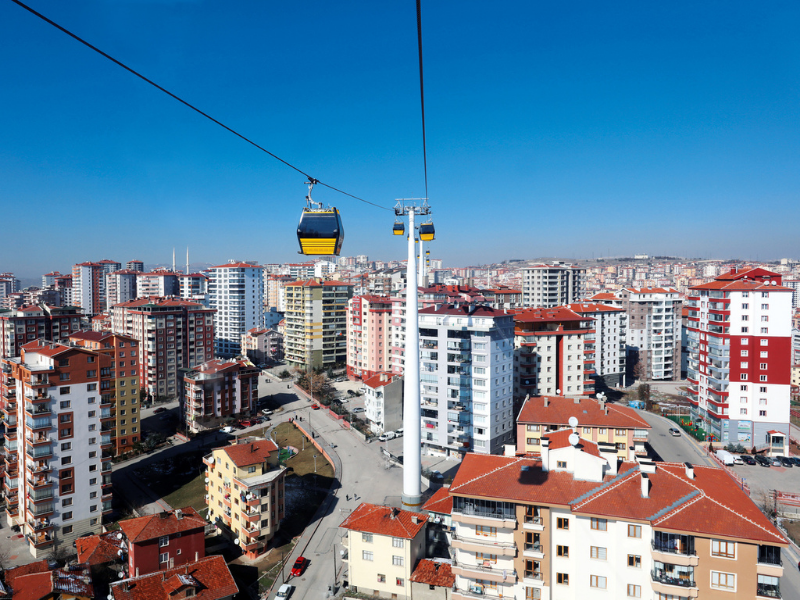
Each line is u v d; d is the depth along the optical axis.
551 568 52.25
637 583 48.62
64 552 82.69
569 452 55.84
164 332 170.25
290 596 67.75
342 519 88.81
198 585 64.06
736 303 117.44
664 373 194.62
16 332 172.62
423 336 114.12
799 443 125.19
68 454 86.81
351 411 151.75
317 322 199.75
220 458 87.75
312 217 37.19
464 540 54.97
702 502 48.25
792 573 69.12
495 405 108.94
